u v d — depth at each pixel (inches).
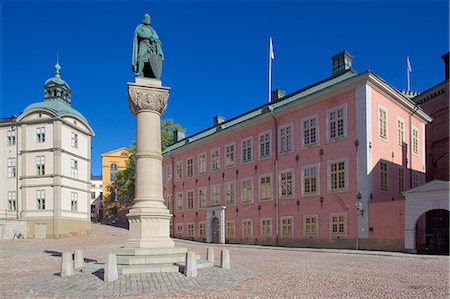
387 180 1175.6
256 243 1472.7
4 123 1676.9
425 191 971.9
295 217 1317.7
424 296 380.2
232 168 1647.4
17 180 1631.4
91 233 1808.6
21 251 1009.5
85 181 1795.0
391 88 1203.9
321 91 1244.5
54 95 1770.4
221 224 1654.8
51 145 1608.0
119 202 3002.0
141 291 392.5
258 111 1615.4
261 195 1477.6
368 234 1086.4
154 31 679.1
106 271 441.1
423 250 1121.4
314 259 802.8
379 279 494.0
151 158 612.4
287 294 387.5
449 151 1528.1
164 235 591.2
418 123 1395.2
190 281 445.1
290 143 1370.6
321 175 1242.0
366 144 1116.5
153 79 645.9
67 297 376.5
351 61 1396.4
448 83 1536.7
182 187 2007.9
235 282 453.7
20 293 403.5
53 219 1565.0
